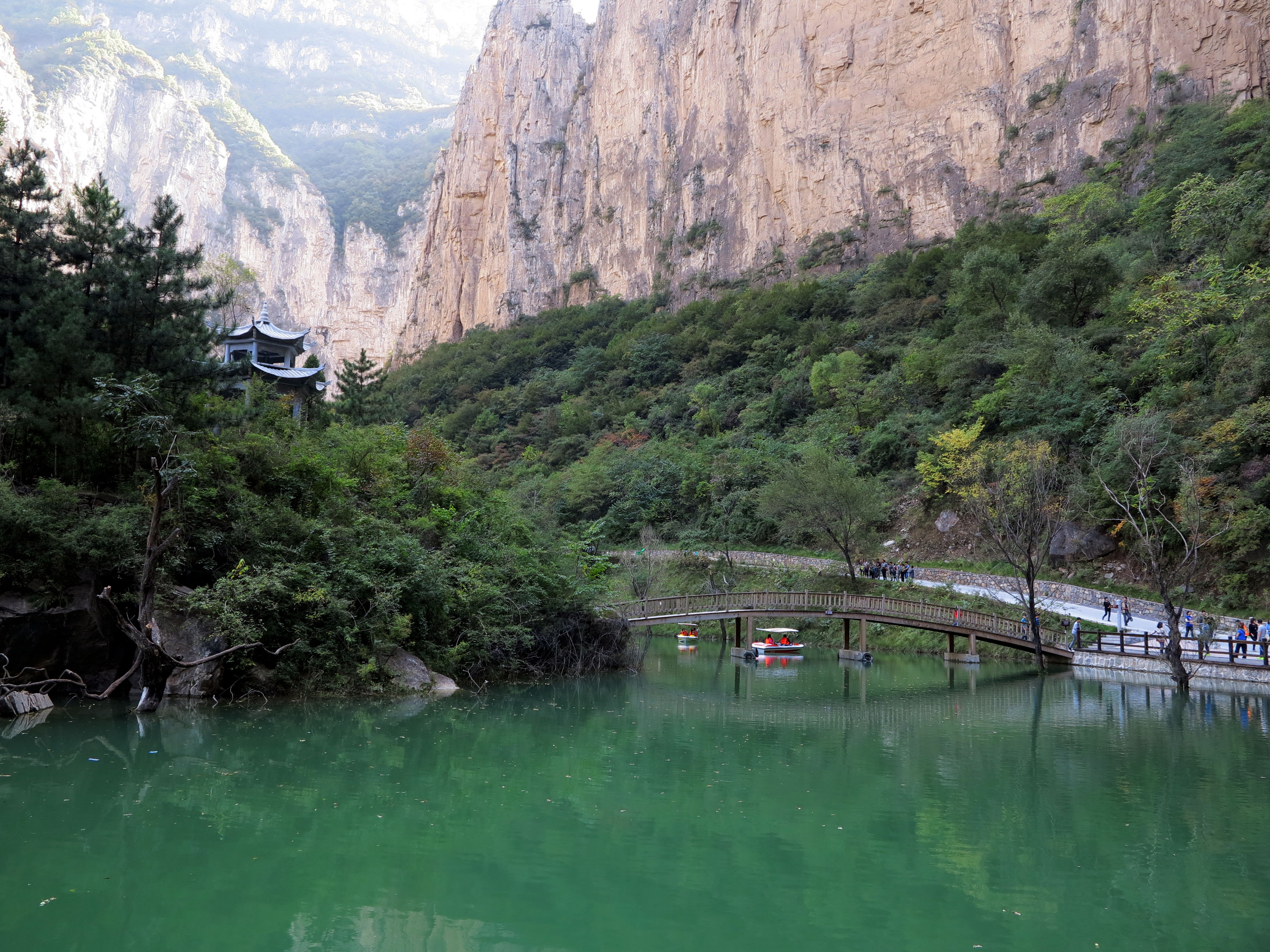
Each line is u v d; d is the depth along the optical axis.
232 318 37.47
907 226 88.62
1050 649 31.14
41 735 13.90
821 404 61.97
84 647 16.42
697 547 50.66
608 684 24.27
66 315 17.55
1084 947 7.45
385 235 178.75
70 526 16.36
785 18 102.31
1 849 9.10
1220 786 13.13
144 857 9.09
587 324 108.19
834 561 44.69
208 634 17.16
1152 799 12.41
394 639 19.59
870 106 94.19
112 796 11.09
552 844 9.98
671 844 10.08
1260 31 70.50
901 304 71.12
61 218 19.52
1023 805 12.02
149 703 15.76
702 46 113.06
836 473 42.72
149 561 15.41
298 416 28.19
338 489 21.31
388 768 13.17
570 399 85.31
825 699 22.84
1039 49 83.06
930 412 51.56
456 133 143.75
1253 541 29.83
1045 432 39.72
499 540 24.78
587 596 26.41
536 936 7.54
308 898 8.23
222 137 174.75
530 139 133.12
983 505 34.38
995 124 84.50
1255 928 7.89
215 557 18.33
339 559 19.16
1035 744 16.44
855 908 8.28
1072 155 77.94
